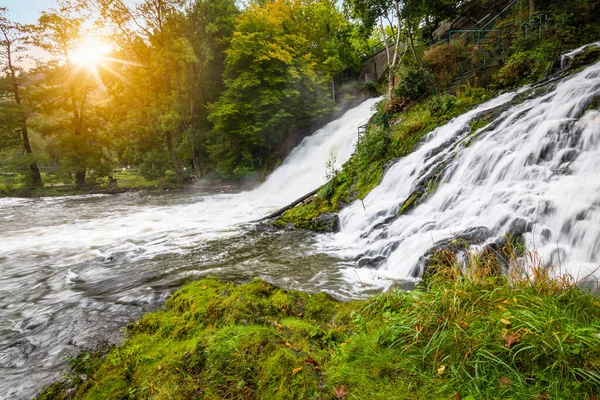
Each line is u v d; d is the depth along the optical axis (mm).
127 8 23438
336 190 11242
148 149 28719
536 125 7250
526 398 1835
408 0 13594
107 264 7043
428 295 3137
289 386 2205
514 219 5219
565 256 4422
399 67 15938
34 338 3762
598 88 7090
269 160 25453
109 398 2428
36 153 28469
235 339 2676
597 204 4691
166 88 26734
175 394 2277
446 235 5887
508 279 3211
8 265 7133
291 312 3551
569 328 2232
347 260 6727
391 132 12273
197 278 5867
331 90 30281
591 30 10891
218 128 24219
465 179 7566
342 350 2582
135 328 3676
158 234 10055
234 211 14414
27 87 27859
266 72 23922
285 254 7281
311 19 28109
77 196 24141
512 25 14125
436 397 1959
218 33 27047
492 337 2303
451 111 11430
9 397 2688
